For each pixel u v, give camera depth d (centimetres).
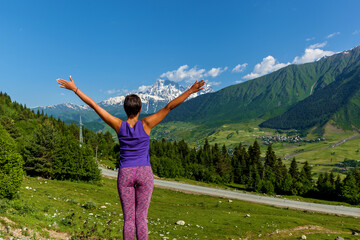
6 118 7650
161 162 10556
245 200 6975
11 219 1195
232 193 8062
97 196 4184
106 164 12112
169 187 7656
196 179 11312
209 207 5100
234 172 13025
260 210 5072
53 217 1630
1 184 1848
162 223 2878
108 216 2405
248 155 13725
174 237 2206
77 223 1630
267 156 12525
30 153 5447
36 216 1510
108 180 7462
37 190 3256
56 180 5366
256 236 2816
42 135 5606
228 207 5203
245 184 11438
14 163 1980
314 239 2939
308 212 6078
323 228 3606
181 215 3600
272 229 3123
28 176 5178
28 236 1066
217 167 12606
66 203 2655
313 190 9462
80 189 4619
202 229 2783
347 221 5047
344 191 8481
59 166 5572
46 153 5616
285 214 4869
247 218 3681
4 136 2072
